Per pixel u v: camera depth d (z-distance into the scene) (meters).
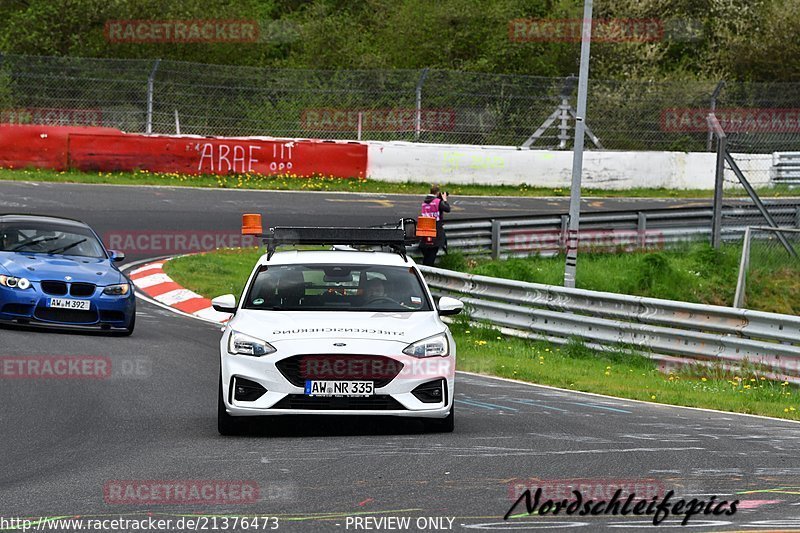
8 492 18.30
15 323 39.06
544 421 27.12
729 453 22.97
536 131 99.62
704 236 73.19
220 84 96.81
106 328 39.62
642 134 103.50
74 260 41.06
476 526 16.06
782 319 38.38
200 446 22.59
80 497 17.88
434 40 119.75
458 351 43.34
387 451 22.02
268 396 23.25
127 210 72.75
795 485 19.52
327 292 26.12
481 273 60.62
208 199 79.38
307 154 91.56
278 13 145.62
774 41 120.62
